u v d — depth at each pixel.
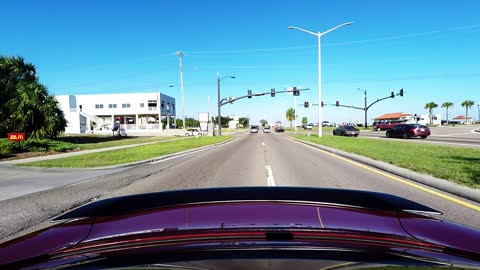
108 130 75.12
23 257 1.67
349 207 2.21
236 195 2.40
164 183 10.83
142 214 2.14
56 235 1.89
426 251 1.65
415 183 9.97
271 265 1.49
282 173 12.50
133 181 11.34
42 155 20.50
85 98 93.12
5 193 9.42
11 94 30.97
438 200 7.72
